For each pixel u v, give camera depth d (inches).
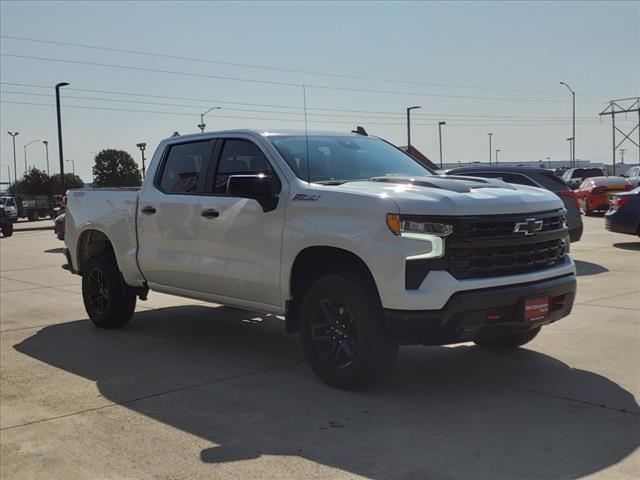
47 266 563.8
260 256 215.9
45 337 283.9
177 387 207.2
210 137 246.2
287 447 156.6
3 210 1047.6
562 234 203.5
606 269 421.7
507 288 182.4
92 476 145.3
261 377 215.6
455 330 176.2
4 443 165.5
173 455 154.6
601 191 956.6
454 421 170.6
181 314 328.2
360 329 187.3
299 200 203.0
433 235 175.2
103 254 294.5
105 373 225.6
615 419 169.0
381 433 163.5
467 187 193.0
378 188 193.2
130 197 272.8
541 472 139.4
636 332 257.1
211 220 233.1
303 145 227.0
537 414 174.1
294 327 214.8
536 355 231.1
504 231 184.9
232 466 147.2
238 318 316.5
